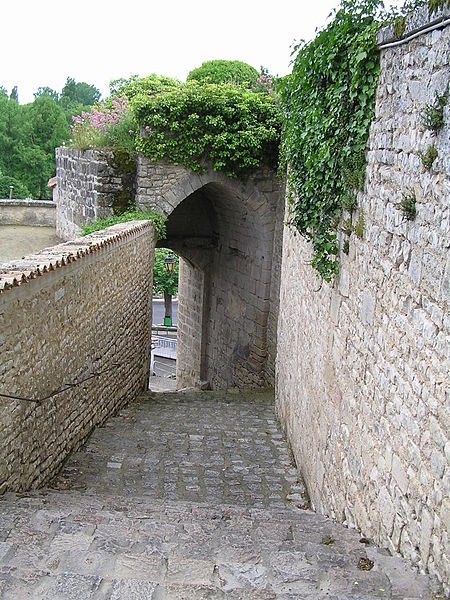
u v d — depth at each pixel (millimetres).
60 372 5719
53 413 5586
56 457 5844
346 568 3020
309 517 4836
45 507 4129
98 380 7547
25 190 38719
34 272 4754
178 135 11953
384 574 2896
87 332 6715
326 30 5215
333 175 5102
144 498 5309
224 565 2971
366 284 4191
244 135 11914
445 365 2754
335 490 4801
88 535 3379
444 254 2818
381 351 3762
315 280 6281
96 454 6684
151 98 11898
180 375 18516
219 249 15328
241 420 9383
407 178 3389
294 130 7125
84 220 13234
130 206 12297
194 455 7273
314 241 5781
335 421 4961
